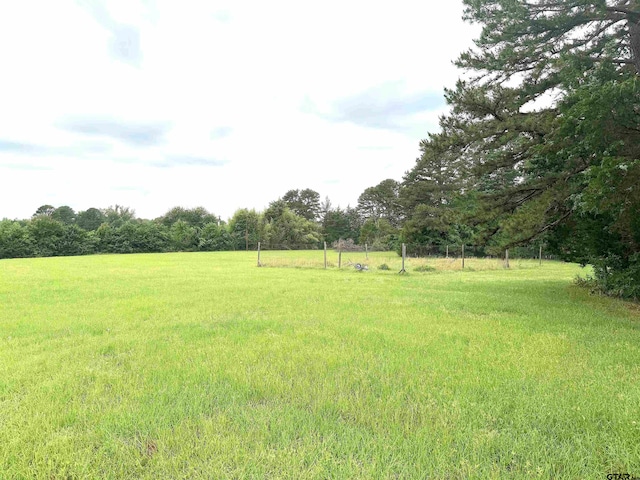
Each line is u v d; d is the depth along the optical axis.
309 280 15.31
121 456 2.56
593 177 7.18
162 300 9.71
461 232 36.31
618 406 3.26
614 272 9.79
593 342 5.53
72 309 8.41
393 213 68.12
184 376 4.08
